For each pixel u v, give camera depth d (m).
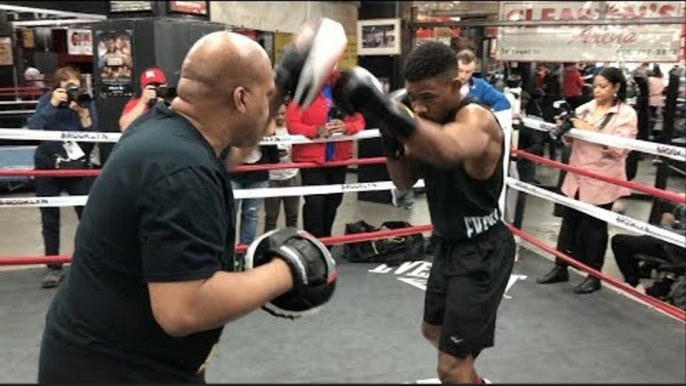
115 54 4.43
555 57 5.46
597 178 3.39
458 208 2.03
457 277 2.06
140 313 1.26
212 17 7.44
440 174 2.00
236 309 1.16
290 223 4.60
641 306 3.54
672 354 2.91
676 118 5.72
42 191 3.87
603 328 3.22
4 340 3.01
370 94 1.44
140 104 3.36
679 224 3.55
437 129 1.55
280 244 1.25
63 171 3.53
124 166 1.21
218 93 1.25
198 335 1.33
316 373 2.69
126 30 4.37
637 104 5.77
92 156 4.62
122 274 1.25
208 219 1.18
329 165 4.08
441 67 1.82
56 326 1.34
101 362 1.28
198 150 1.22
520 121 4.32
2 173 3.44
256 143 1.38
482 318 2.03
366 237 4.07
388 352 2.91
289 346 2.97
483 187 2.01
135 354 1.28
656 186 4.02
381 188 4.19
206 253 1.17
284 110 4.18
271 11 8.34
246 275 1.19
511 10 6.04
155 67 4.36
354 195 6.79
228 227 1.33
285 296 1.26
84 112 4.01
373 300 3.62
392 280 4.00
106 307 1.26
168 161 1.17
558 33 5.41
